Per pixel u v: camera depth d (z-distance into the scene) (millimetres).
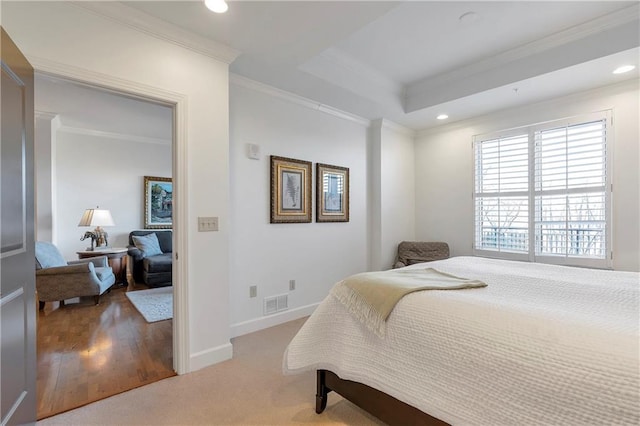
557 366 1025
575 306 1367
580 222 3205
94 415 1762
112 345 2705
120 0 1888
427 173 4516
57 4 1790
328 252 3750
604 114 3055
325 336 1765
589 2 2229
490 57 3021
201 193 2334
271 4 1930
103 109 4125
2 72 1308
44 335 2924
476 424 1161
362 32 2592
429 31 2582
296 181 3412
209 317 2371
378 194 4184
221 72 2447
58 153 4898
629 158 2926
